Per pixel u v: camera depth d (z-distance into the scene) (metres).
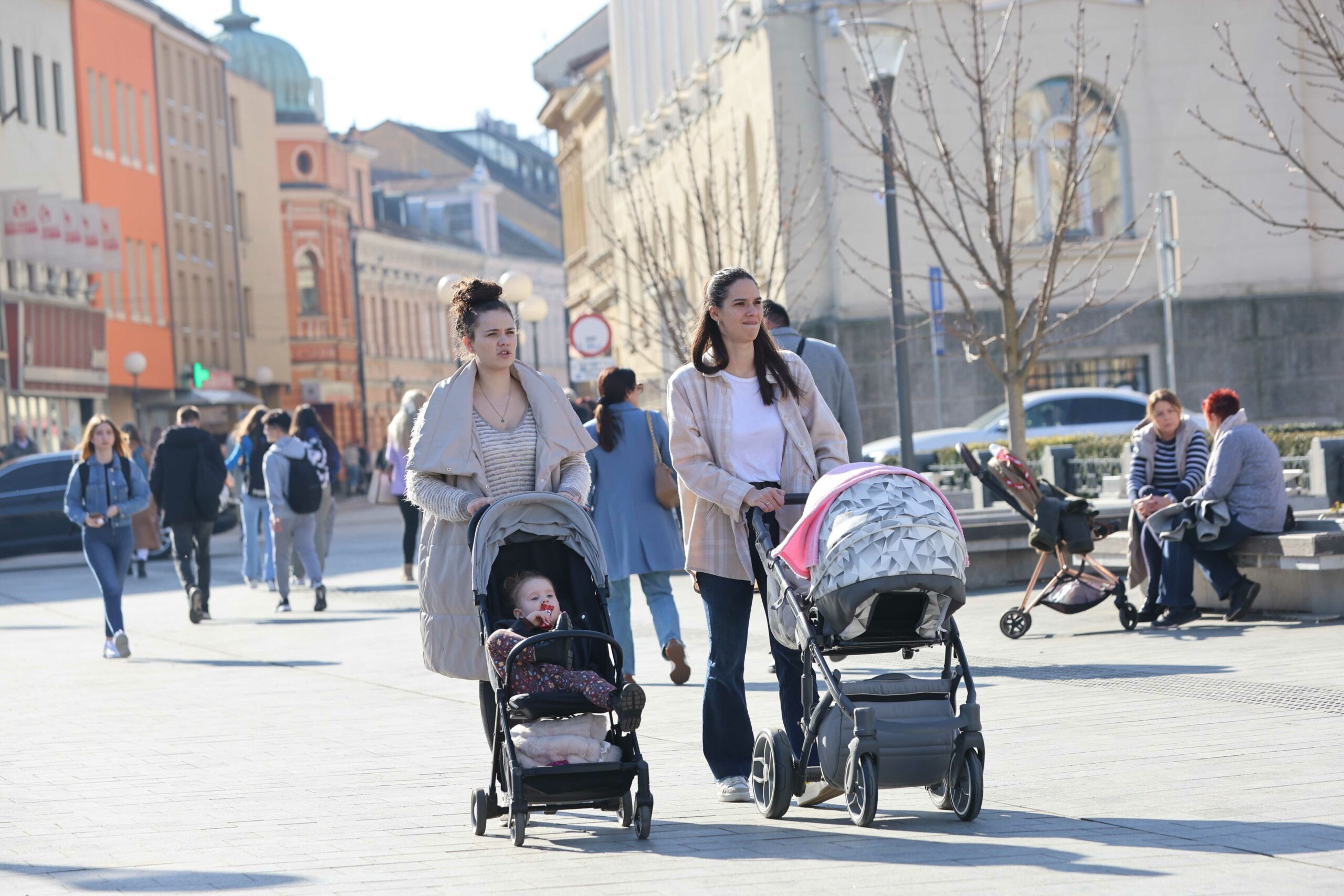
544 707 14.81
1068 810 15.16
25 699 26.27
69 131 127.12
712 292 16.16
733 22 77.19
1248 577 29.08
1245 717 19.33
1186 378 72.12
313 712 23.72
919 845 14.16
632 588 43.00
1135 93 71.12
